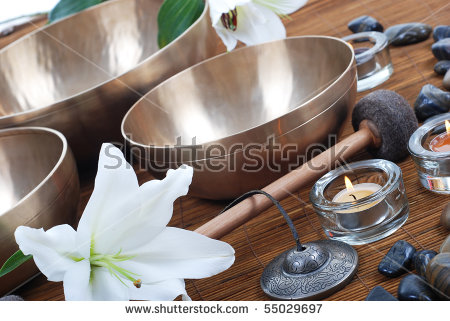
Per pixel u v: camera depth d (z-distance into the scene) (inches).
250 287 19.3
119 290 16.7
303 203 23.0
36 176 26.5
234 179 21.9
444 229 18.9
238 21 28.7
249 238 22.1
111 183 16.5
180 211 25.1
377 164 20.8
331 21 38.1
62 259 16.3
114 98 26.9
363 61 29.2
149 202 16.7
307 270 18.0
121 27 36.3
